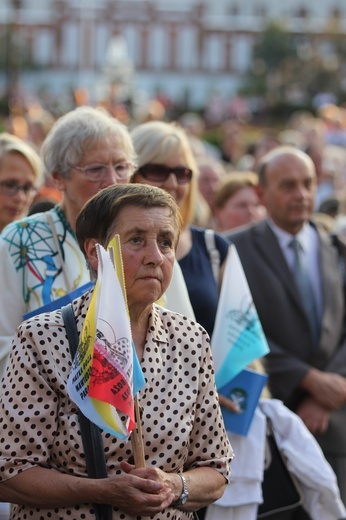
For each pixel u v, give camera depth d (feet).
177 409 22.90
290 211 40.75
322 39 402.52
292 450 33.19
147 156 33.73
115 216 22.81
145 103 266.57
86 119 30.12
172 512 22.67
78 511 22.26
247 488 31.91
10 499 22.35
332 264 41.34
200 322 31.91
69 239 29.48
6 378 22.76
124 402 21.33
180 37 455.63
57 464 22.48
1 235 29.48
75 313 23.16
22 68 410.11
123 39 453.58
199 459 23.66
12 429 22.26
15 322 28.63
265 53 387.75
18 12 444.96
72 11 443.73
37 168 39.58
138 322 23.18
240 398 32.12
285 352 39.65
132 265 22.53
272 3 464.24
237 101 327.47
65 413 22.45
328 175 84.58
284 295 40.04
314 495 33.55
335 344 40.29
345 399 39.06
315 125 130.82
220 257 33.01
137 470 21.76
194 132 150.30
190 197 34.22
